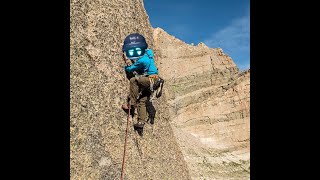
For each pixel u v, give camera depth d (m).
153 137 7.26
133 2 8.01
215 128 88.69
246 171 70.19
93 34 6.38
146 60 6.55
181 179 7.86
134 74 6.58
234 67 101.25
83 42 6.12
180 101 94.81
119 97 6.47
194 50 104.44
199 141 80.50
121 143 6.20
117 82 6.52
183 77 99.81
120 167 6.00
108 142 5.93
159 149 7.33
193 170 64.81
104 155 5.77
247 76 95.50
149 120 7.25
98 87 6.11
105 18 6.78
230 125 88.19
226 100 92.81
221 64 101.81
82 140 5.47
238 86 94.06
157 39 105.50
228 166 70.38
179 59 102.88
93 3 6.66
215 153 75.12
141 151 6.70
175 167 7.76
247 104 90.69
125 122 6.46
